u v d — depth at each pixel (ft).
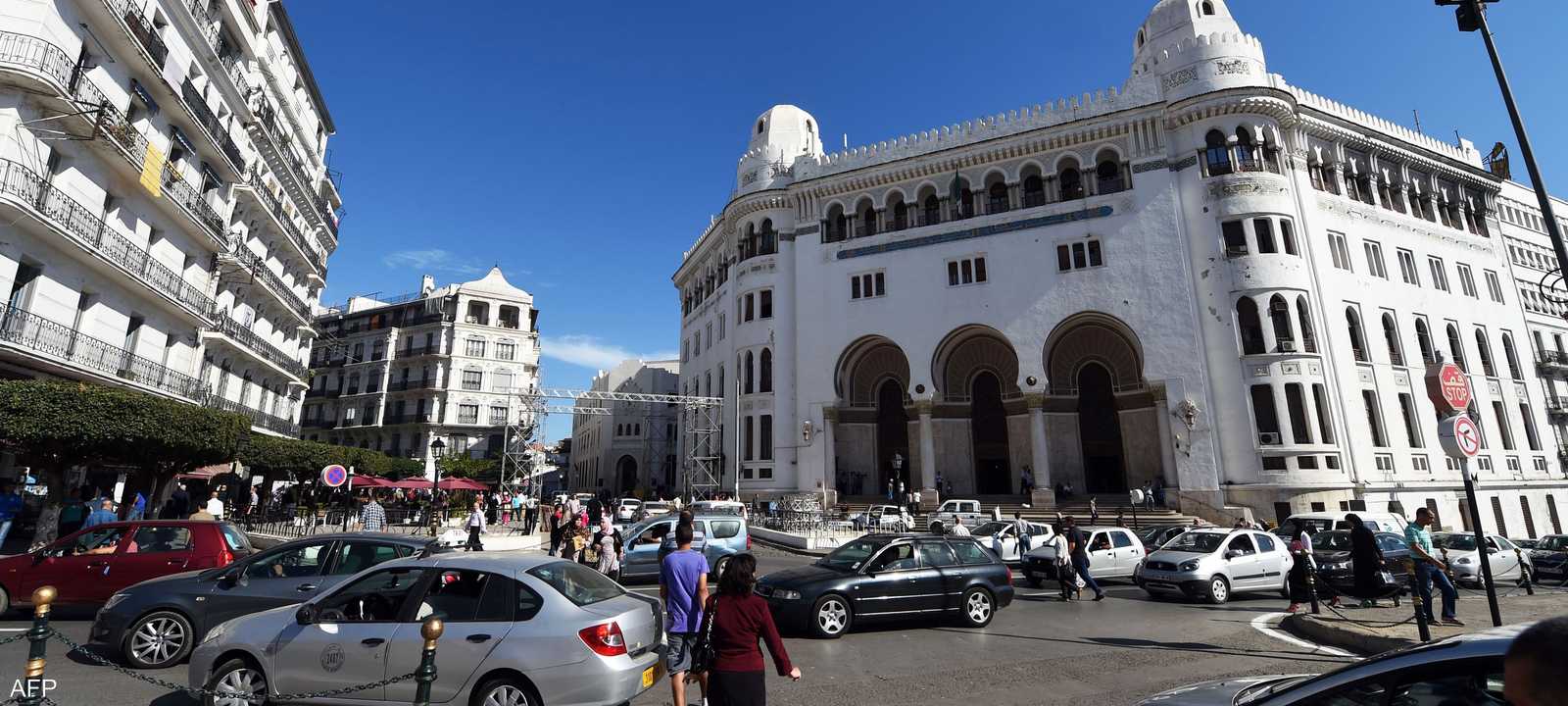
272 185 113.70
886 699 25.50
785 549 89.61
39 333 61.11
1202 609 46.80
